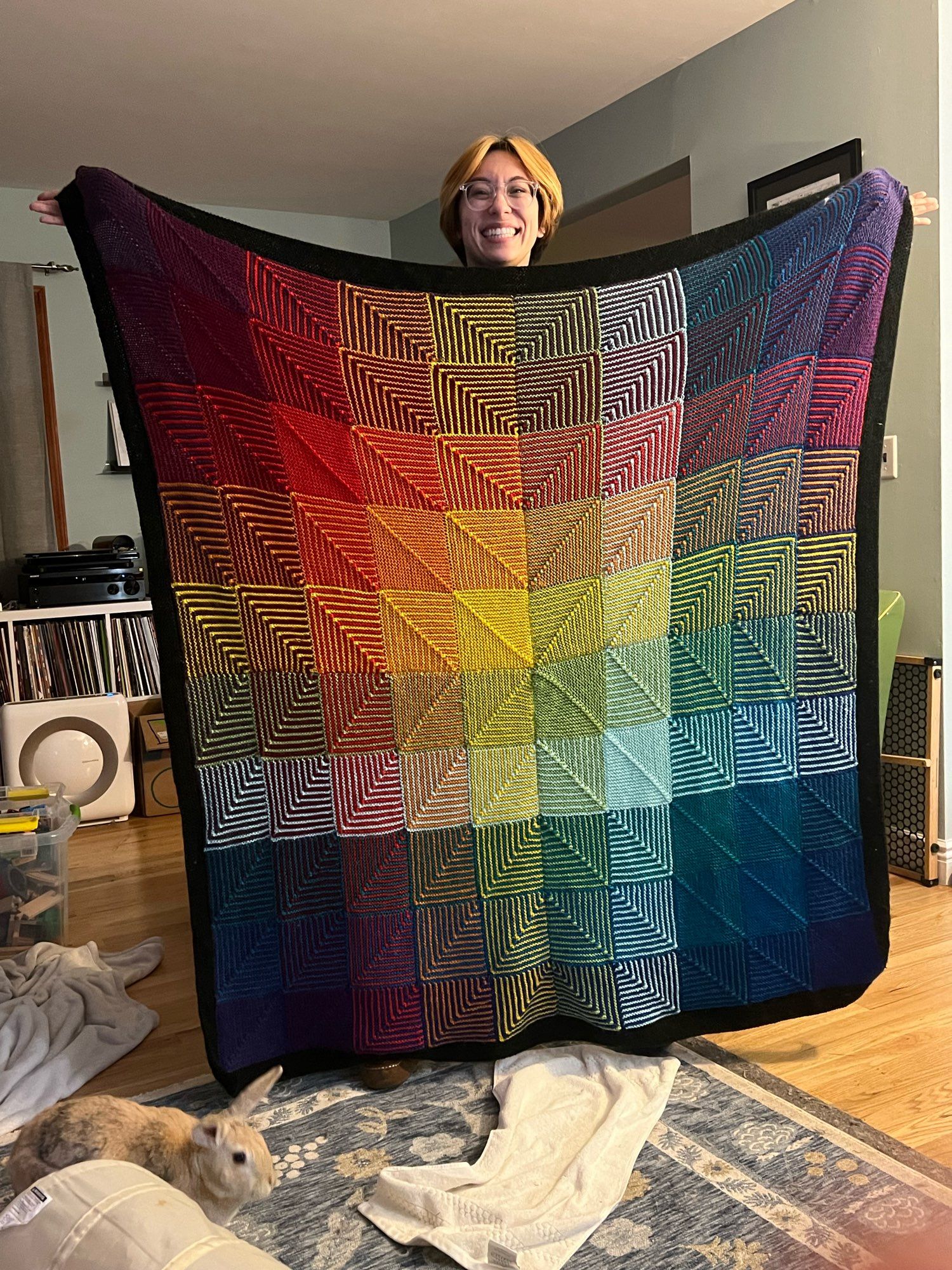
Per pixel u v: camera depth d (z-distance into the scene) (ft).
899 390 8.30
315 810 4.95
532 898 5.25
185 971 7.01
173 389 4.43
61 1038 5.69
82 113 10.84
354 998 5.08
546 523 5.11
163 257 4.40
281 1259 3.95
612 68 10.21
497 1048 5.21
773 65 9.16
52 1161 3.67
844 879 5.48
